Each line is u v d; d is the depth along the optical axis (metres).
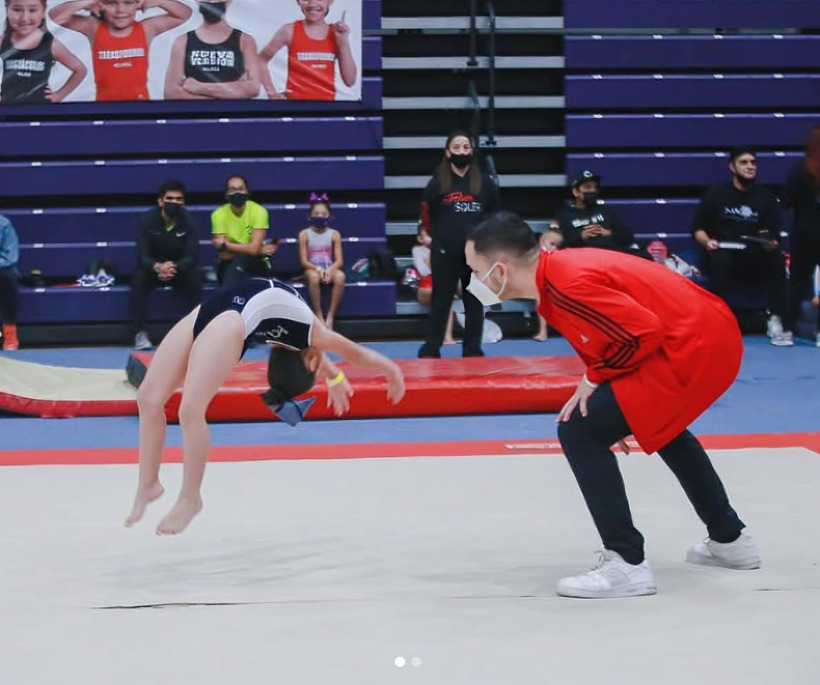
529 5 18.23
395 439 10.69
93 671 5.14
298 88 17.14
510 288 6.18
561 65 17.66
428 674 5.09
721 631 5.62
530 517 7.70
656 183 17.41
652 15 17.70
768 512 7.71
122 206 17.06
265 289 6.54
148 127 16.94
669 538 7.22
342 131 17.19
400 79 18.06
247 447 9.97
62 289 15.99
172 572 6.57
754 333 16.73
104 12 16.80
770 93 17.72
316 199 16.02
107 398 11.91
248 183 16.92
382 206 16.91
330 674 5.09
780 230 16.06
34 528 7.45
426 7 18.09
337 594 6.20
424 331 16.64
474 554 6.91
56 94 16.91
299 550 6.99
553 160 17.97
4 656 5.33
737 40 17.72
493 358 12.91
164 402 6.52
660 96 17.59
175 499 8.22
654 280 6.05
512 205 17.92
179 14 16.89
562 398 11.73
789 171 16.11
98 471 9.08
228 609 5.96
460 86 18.14
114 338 16.23
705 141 17.53
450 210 13.70
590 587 6.11
